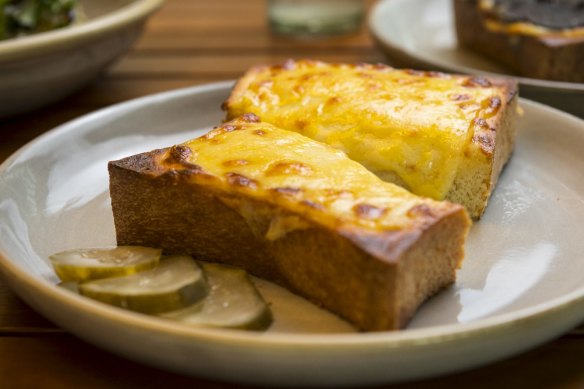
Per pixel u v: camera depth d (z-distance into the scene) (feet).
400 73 1.57
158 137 1.63
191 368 1.04
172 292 1.12
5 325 1.19
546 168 1.51
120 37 1.81
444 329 1.01
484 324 1.02
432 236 1.16
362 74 1.54
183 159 1.28
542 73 1.90
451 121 1.41
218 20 2.56
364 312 1.13
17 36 1.91
